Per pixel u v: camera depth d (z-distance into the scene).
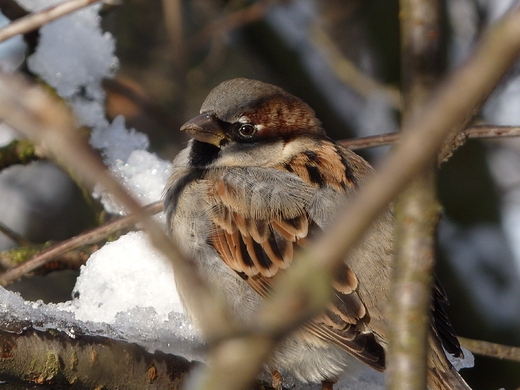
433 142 3.01
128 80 14.69
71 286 14.25
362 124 15.83
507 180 15.00
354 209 3.13
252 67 16.28
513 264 13.59
